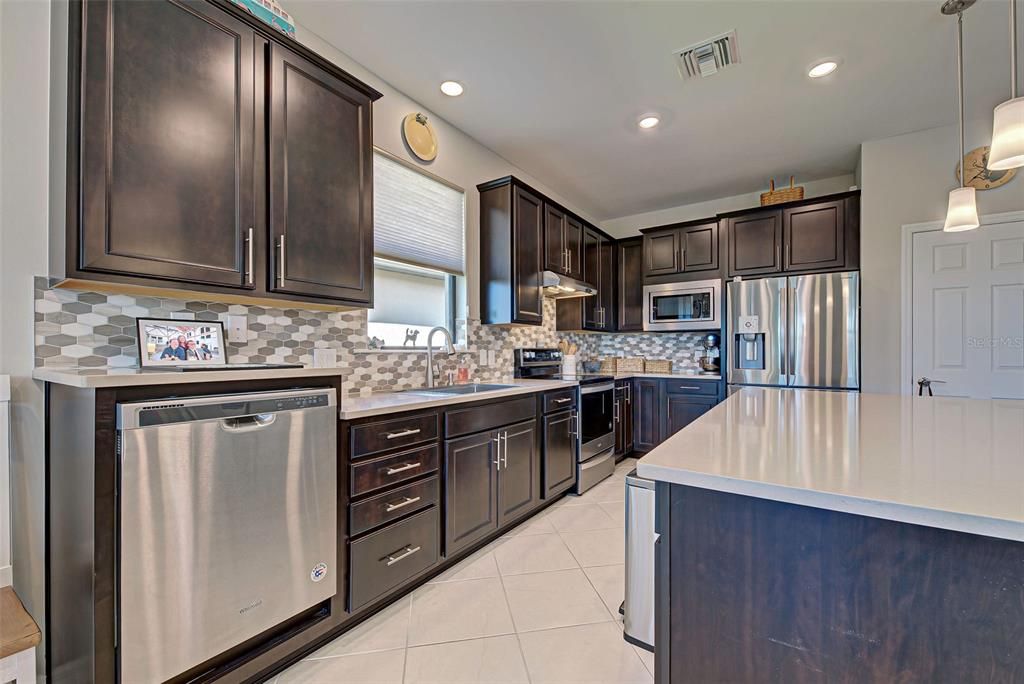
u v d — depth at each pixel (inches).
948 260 116.6
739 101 105.5
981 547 24.1
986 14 77.7
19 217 53.3
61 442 49.8
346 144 75.5
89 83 48.5
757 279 144.2
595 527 105.4
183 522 48.1
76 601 46.3
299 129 68.4
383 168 98.8
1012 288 109.7
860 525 26.8
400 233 102.5
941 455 35.3
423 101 105.7
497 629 67.2
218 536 50.8
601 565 87.0
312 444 60.2
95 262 48.6
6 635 43.0
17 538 52.9
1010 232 110.0
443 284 117.3
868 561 26.6
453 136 117.3
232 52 60.7
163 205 53.8
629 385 167.8
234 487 52.2
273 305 72.8
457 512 85.7
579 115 111.8
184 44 55.9
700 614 31.4
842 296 129.6
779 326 139.2
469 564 87.4
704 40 85.1
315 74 71.1
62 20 51.2
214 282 58.2
